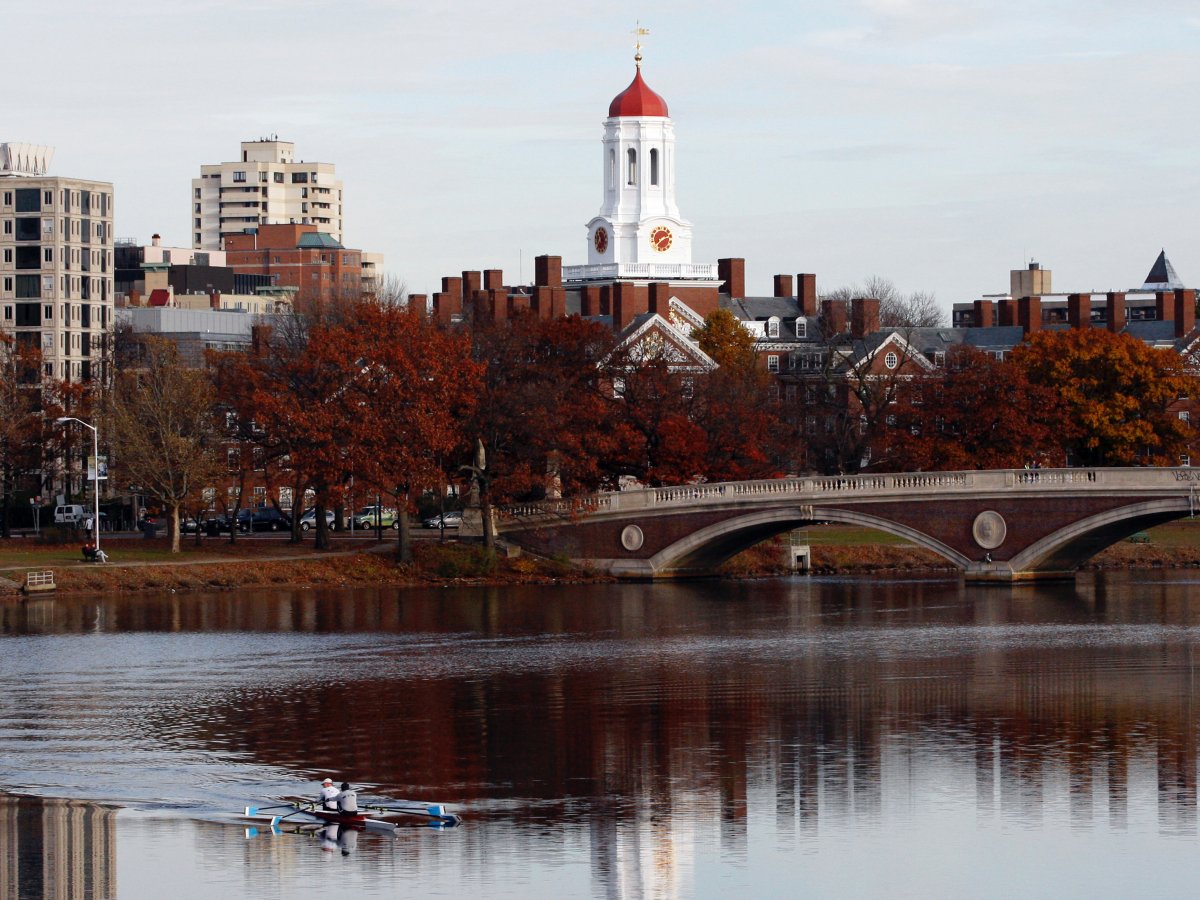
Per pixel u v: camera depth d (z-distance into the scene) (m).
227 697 155.00
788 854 106.38
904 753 130.75
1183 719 143.00
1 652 181.88
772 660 175.38
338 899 99.00
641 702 151.88
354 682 162.88
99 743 135.50
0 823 113.12
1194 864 104.31
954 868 103.81
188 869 104.25
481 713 147.12
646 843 108.62
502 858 105.75
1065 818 113.25
